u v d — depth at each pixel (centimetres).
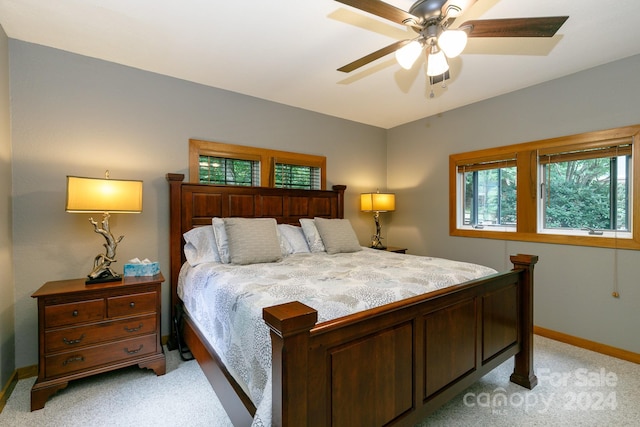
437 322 155
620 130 252
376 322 127
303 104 360
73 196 202
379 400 128
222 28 209
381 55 180
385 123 436
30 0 179
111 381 213
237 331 144
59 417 175
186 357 250
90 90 249
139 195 229
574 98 277
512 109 320
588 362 244
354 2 137
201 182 305
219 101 312
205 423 170
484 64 260
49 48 233
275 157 350
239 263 236
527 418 175
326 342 110
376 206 400
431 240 402
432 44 166
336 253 302
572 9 188
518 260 211
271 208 332
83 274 246
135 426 167
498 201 342
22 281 223
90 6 186
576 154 280
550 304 295
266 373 117
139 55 247
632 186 250
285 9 189
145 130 273
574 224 287
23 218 223
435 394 154
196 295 216
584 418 174
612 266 259
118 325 209
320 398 108
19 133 222
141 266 236
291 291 155
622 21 200
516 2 181
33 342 226
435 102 353
